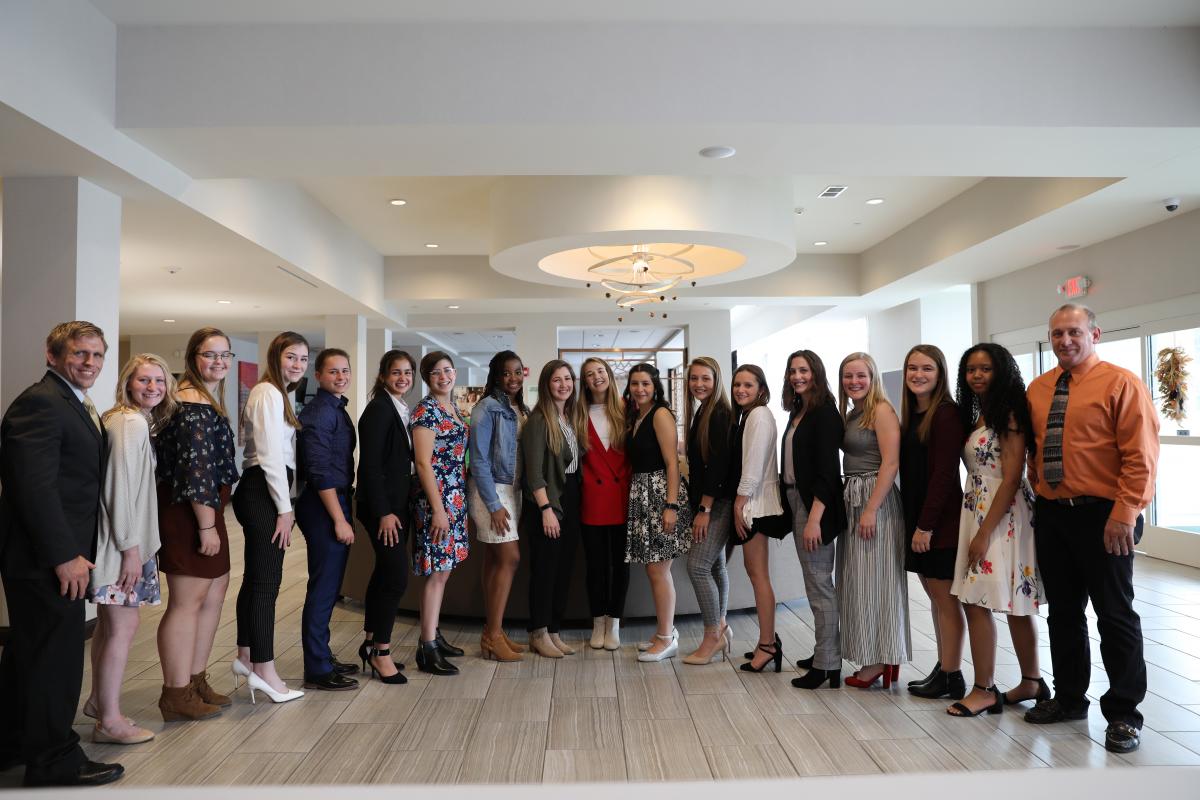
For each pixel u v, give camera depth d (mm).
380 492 3518
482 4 4234
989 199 7484
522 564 4535
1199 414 6500
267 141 4629
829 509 3389
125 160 4496
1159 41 4535
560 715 3133
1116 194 6027
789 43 4473
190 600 3049
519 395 4184
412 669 3803
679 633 4414
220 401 3158
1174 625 4555
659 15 4367
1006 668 3686
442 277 10930
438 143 4699
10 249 4527
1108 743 2723
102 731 2830
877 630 3350
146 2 4168
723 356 12383
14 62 3596
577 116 4426
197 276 8203
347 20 4387
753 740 2848
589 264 8883
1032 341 8742
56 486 2428
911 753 2705
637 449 3922
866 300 11070
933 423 3203
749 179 6809
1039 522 2996
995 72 4492
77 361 2539
